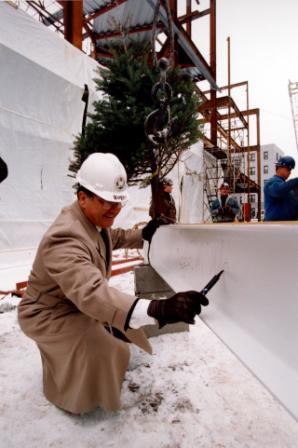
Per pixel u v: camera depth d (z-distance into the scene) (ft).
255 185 49.57
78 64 21.03
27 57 17.67
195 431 4.24
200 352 6.69
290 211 9.89
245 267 2.66
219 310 3.27
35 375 5.77
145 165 8.11
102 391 4.34
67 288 3.27
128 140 7.54
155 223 6.56
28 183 18.35
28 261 17.67
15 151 17.58
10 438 4.08
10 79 17.07
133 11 26.73
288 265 2.00
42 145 18.95
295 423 4.39
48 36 19.03
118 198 3.86
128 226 25.68
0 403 4.86
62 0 22.82
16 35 17.31
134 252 24.54
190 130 7.50
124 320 2.98
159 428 4.30
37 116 18.62
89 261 3.43
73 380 4.33
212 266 3.54
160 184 7.63
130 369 5.98
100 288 3.11
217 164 39.60
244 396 5.06
